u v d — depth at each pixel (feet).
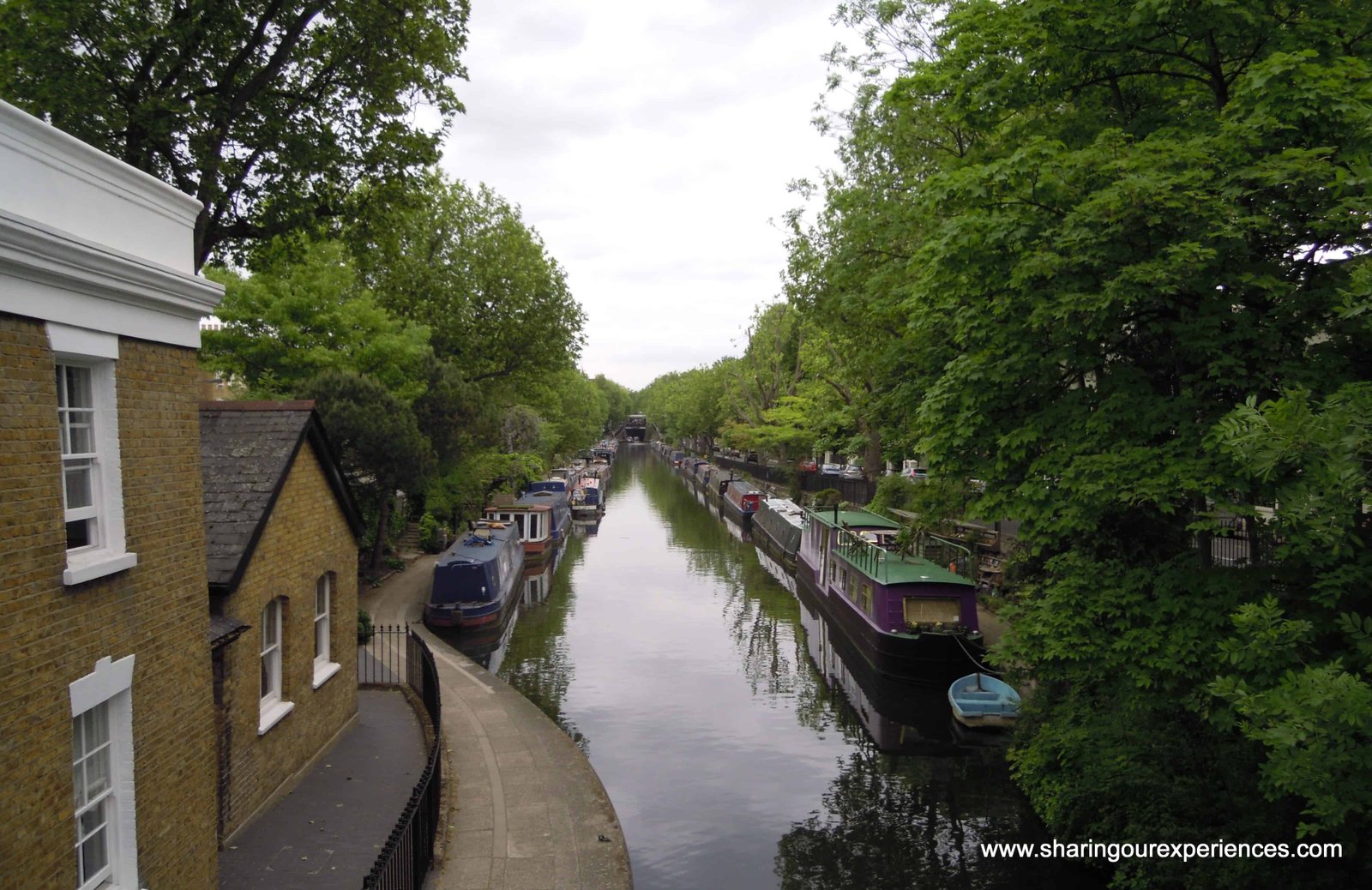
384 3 55.62
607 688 73.05
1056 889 42.32
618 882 33.30
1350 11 33.22
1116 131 33.68
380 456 89.04
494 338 129.49
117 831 22.67
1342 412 20.66
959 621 72.33
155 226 25.40
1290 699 21.39
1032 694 56.75
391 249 67.31
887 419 72.69
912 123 67.26
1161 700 33.53
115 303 22.49
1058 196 33.58
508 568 99.96
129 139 49.75
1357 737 22.15
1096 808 41.19
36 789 19.25
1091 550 37.55
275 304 90.63
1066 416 35.17
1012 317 35.81
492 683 60.64
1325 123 28.76
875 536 95.40
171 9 51.60
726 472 247.29
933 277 37.55
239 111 53.26
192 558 26.71
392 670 62.54
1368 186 23.45
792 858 45.11
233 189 54.60
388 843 26.94
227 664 33.78
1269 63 28.53
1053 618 34.19
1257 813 34.88
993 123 41.91
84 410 21.99
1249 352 30.63
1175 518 37.93
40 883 19.33
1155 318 33.47
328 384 86.99
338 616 46.85
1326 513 21.31
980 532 91.71
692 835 47.44
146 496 24.21
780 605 106.73
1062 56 37.29
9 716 18.43
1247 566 33.68
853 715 67.36
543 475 202.59
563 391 234.58
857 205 70.85
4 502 18.39
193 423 26.91
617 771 55.93
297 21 53.67
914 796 52.37
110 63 48.21
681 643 88.02
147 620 24.09
